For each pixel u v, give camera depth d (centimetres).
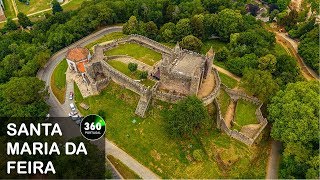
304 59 14275
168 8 16112
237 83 12162
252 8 18825
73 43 14938
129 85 11294
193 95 10012
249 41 13762
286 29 16712
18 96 10494
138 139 10369
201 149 10069
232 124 10588
